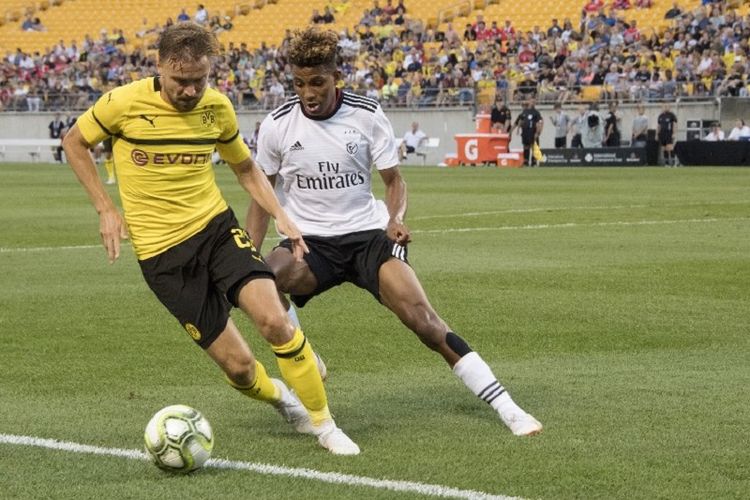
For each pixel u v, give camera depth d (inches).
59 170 4375.0
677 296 1210.6
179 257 652.7
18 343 975.6
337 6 5708.7
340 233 745.0
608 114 4372.5
